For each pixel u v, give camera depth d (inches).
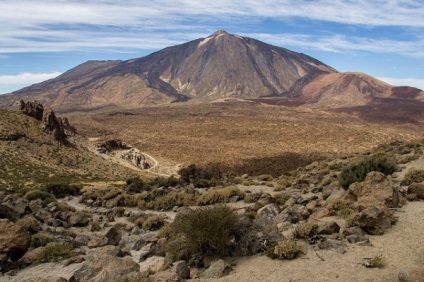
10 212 876.0
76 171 3299.7
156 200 1182.3
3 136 3491.6
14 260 565.3
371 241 462.0
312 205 700.7
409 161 1113.4
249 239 487.8
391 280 352.2
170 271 434.6
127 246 663.1
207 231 486.0
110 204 1278.3
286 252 441.1
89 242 674.2
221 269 427.5
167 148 6171.3
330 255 432.1
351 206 601.6
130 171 3914.9
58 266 552.7
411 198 642.8
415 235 461.1
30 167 3011.8
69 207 1077.1
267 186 1341.0
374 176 629.0
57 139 3964.1
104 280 431.8
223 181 1604.3
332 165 1451.8
